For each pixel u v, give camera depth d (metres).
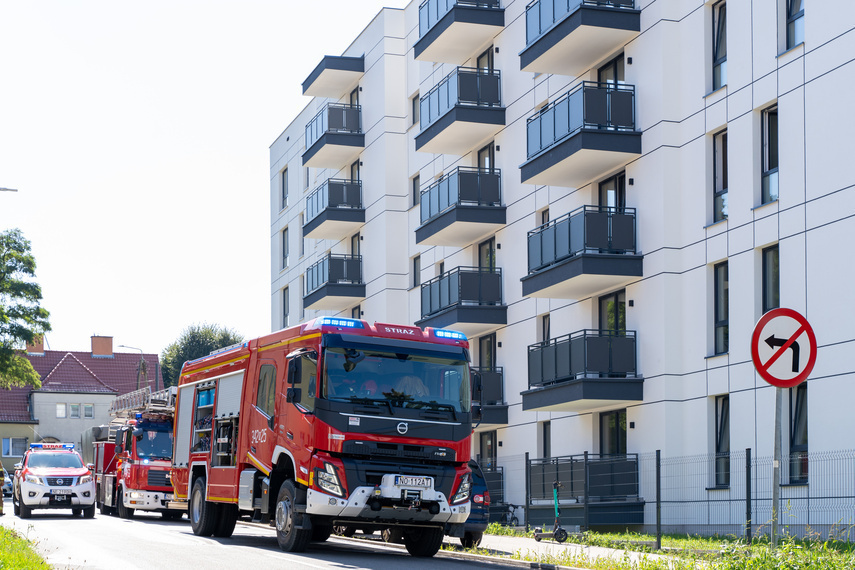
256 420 17.56
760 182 21.84
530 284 27.22
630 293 25.27
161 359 84.50
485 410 31.23
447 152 34.66
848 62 19.47
